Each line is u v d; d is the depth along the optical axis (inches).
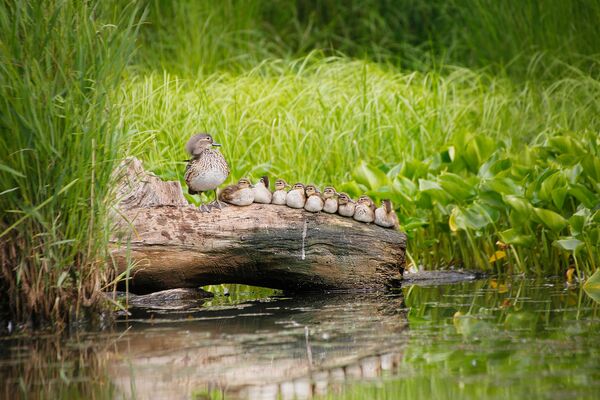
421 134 656.4
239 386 303.3
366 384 300.7
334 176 620.1
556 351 334.3
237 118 645.3
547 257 534.6
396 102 686.5
